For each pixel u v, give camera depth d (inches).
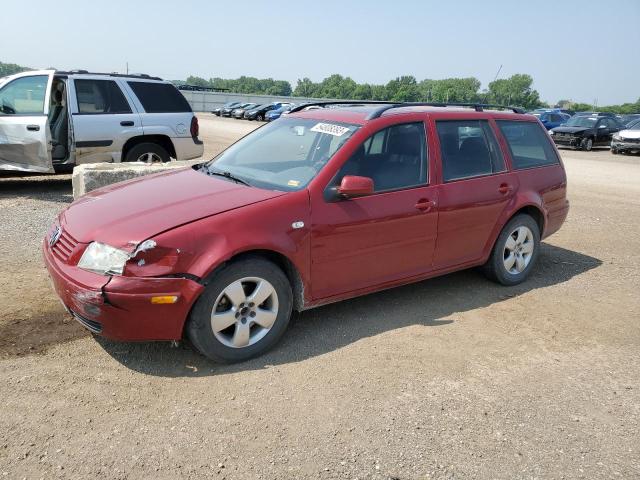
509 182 207.5
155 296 132.5
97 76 348.8
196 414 125.1
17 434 114.7
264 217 146.9
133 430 118.3
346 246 163.0
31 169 334.0
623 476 113.3
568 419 131.9
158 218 140.6
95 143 344.2
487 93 4259.4
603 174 612.1
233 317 144.4
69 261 139.1
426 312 188.5
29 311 170.7
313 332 169.2
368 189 157.2
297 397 133.7
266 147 187.8
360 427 123.8
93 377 137.3
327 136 175.2
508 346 167.0
